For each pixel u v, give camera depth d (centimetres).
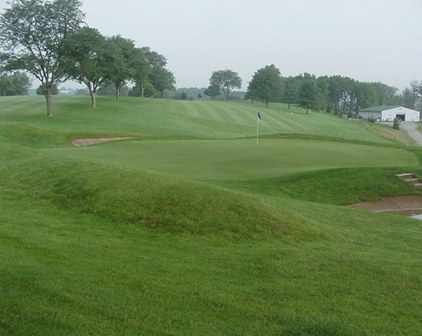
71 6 5075
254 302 616
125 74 6894
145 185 1102
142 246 830
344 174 1803
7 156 1680
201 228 938
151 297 599
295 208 1221
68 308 545
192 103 8075
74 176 1209
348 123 8881
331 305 627
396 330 570
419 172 1914
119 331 509
